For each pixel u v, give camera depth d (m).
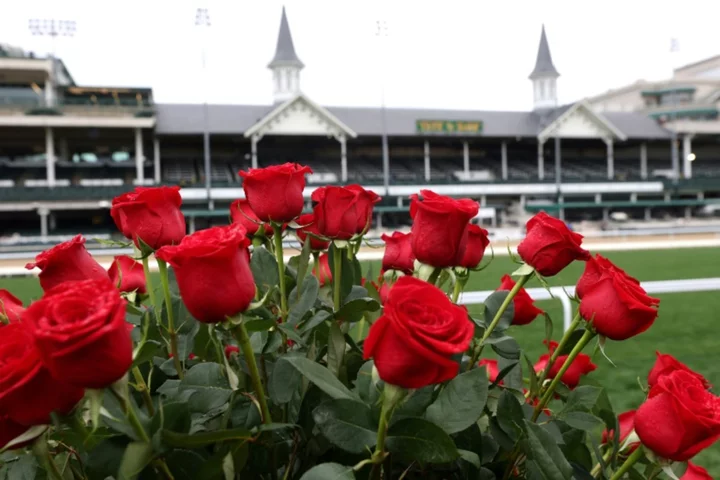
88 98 40.25
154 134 39.41
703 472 1.56
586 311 1.17
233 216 1.60
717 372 5.71
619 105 73.00
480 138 45.12
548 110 51.19
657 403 1.09
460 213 1.12
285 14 52.91
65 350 0.68
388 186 41.41
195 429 1.04
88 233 38.69
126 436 0.94
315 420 0.94
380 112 45.91
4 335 0.82
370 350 0.82
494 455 1.25
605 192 45.12
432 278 1.20
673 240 32.31
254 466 1.07
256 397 1.08
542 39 56.28
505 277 1.61
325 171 44.38
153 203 1.21
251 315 1.13
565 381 1.64
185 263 0.89
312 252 1.59
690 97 62.62
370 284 1.48
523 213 43.91
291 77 52.38
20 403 0.78
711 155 56.50
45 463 0.87
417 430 0.92
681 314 9.31
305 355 1.19
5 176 40.59
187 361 1.37
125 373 0.79
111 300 0.73
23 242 34.38
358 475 1.02
